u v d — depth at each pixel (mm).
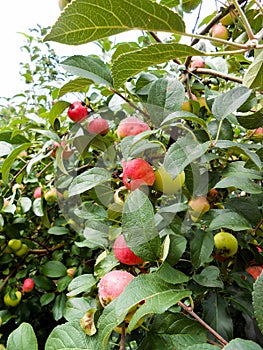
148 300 538
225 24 1246
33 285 1603
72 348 612
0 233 1584
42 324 1684
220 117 821
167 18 532
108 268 733
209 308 776
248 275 896
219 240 899
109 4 499
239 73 1405
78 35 542
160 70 1341
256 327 829
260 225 953
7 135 1372
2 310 1614
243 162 893
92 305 782
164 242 668
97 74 929
